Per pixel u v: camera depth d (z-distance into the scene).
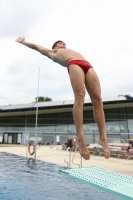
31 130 33.56
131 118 31.14
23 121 34.28
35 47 2.51
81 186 4.05
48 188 3.86
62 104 30.98
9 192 3.54
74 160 10.07
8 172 5.78
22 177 4.99
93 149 14.59
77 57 2.10
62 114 33.25
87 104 29.00
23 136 13.79
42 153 14.01
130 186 1.97
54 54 2.32
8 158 10.01
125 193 1.69
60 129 32.59
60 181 4.50
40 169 6.45
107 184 2.04
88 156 1.85
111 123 31.72
